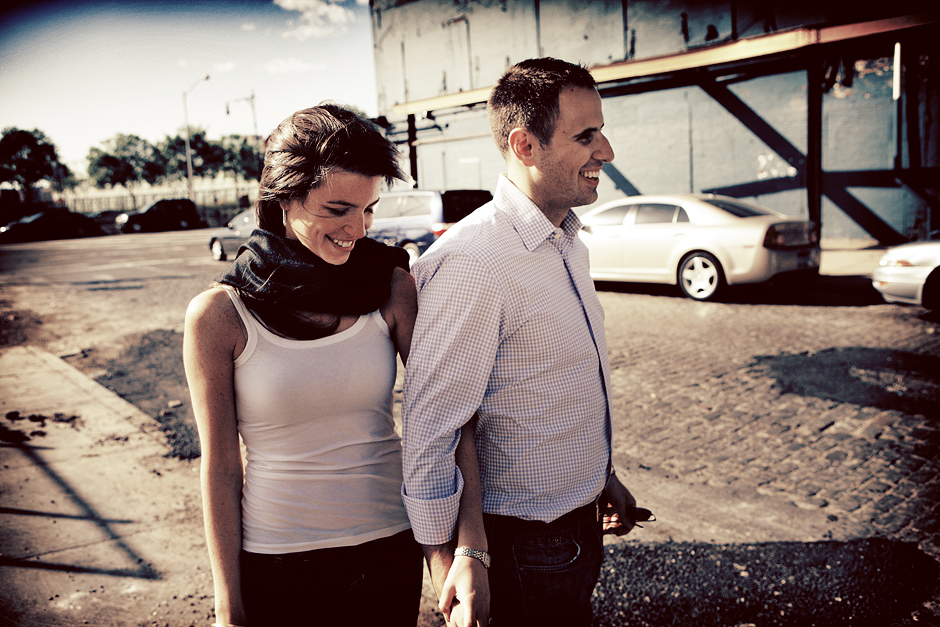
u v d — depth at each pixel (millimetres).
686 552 2758
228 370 1226
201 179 50062
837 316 7008
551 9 14938
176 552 2914
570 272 1463
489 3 15836
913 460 3547
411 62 17688
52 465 3898
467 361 1262
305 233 1210
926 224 11680
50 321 8734
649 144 14133
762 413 4355
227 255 15484
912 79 11359
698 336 6520
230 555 1245
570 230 1510
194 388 1222
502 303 1289
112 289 11461
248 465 1311
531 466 1386
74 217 28406
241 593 1268
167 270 14078
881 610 2350
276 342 1233
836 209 12547
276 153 1194
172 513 3281
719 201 8523
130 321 8547
